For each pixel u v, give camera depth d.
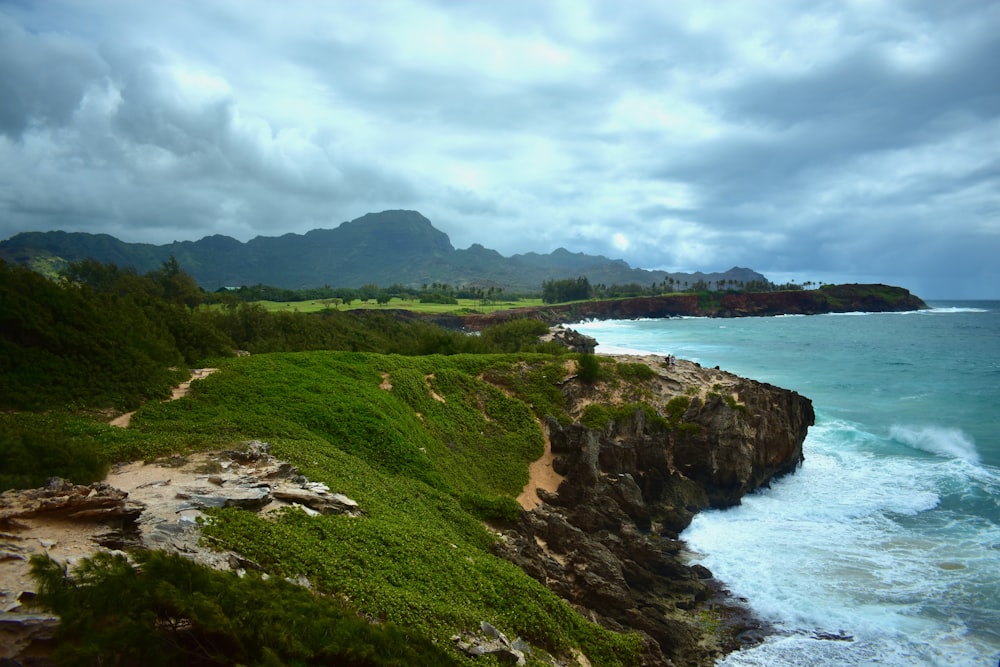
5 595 14.83
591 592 36.75
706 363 135.75
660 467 57.16
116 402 41.19
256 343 85.38
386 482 37.91
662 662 31.02
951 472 59.38
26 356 40.47
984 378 113.19
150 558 15.06
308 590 20.17
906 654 32.41
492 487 49.78
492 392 63.94
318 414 45.97
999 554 42.69
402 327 131.50
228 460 31.11
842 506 53.97
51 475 24.64
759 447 59.62
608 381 67.31
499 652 22.69
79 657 12.77
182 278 124.12
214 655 14.53
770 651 33.53
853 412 86.12
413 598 23.25
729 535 49.47
